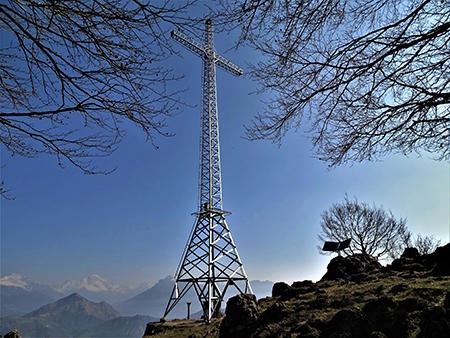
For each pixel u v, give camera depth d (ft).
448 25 17.81
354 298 43.01
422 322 24.70
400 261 66.49
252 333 41.63
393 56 20.89
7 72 19.95
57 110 18.78
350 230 117.08
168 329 83.15
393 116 22.58
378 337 27.66
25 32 16.85
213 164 127.44
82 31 18.26
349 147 24.38
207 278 102.32
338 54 21.22
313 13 19.67
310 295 56.03
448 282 38.42
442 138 23.17
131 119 20.66
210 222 114.32
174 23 19.16
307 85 23.12
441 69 21.58
